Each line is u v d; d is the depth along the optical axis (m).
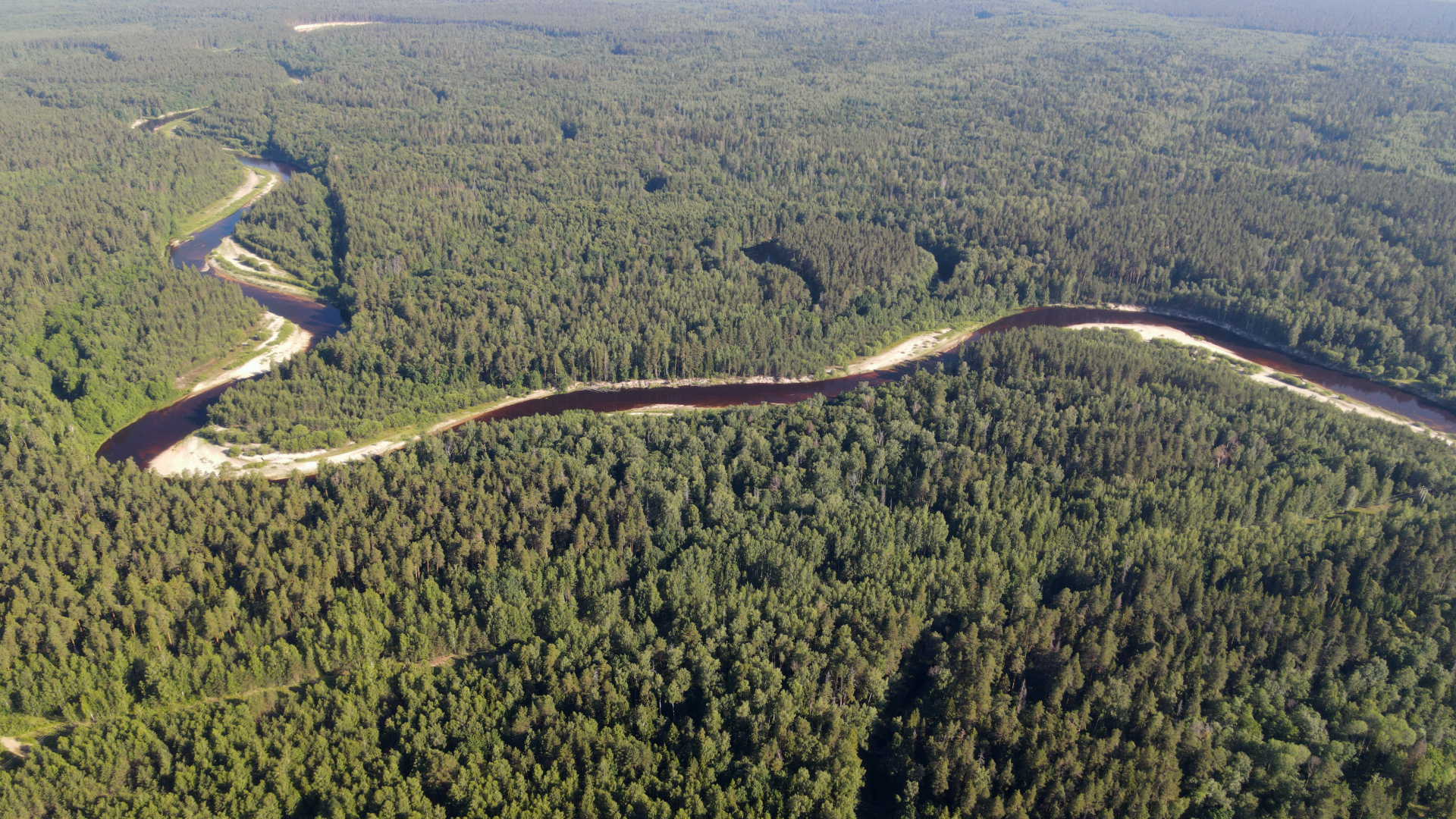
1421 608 172.75
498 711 157.88
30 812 142.25
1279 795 144.25
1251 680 162.00
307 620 175.50
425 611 178.25
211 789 145.00
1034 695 163.75
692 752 152.38
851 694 162.75
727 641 170.25
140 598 175.00
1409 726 151.00
